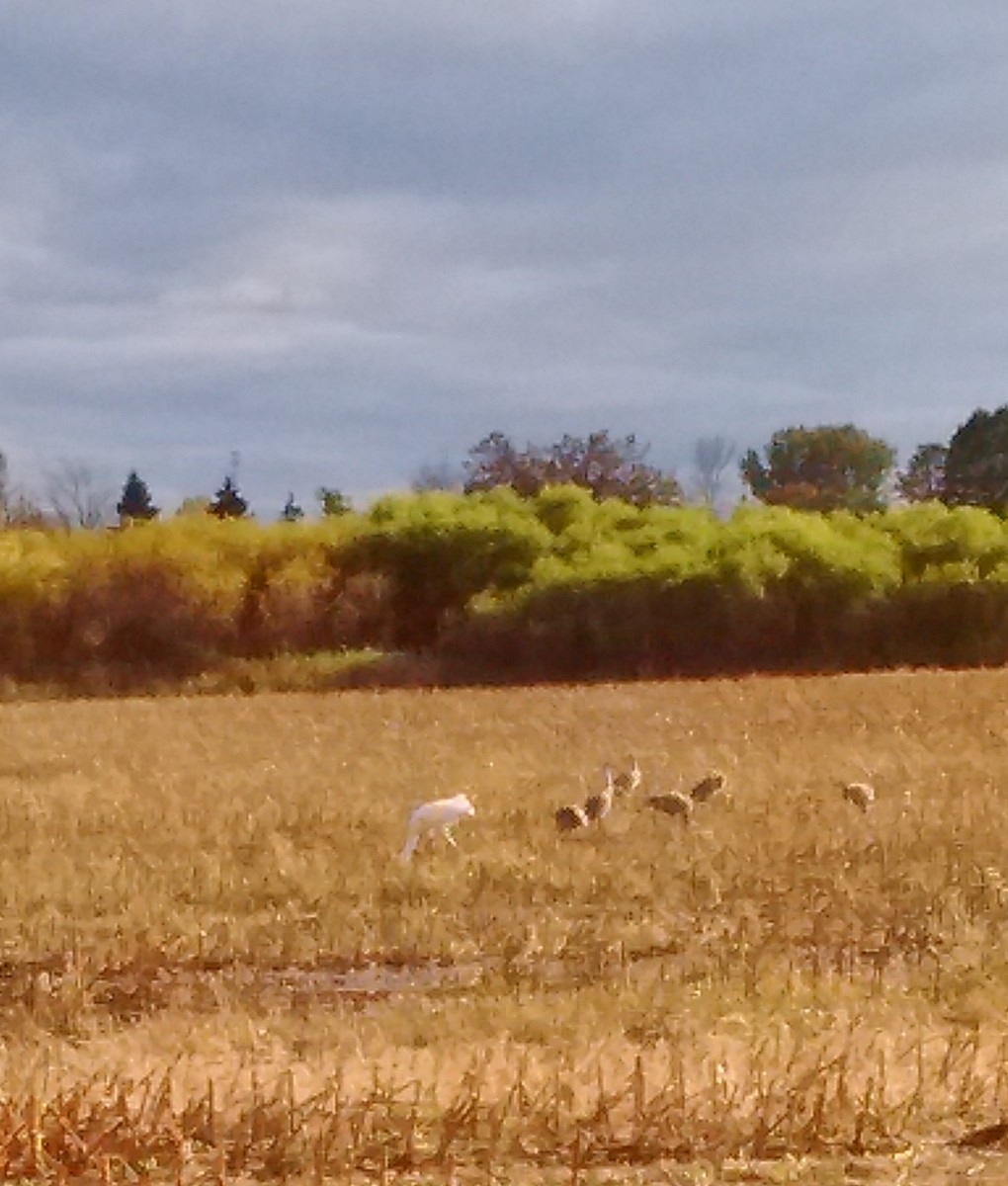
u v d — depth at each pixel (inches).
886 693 2369.6
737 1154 517.0
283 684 2901.1
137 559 3095.5
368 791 1432.1
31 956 870.4
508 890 994.1
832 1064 568.4
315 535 3309.5
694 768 1551.4
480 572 3265.3
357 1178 502.6
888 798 1318.9
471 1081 553.9
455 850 1112.8
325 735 1979.6
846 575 3097.9
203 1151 522.9
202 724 2160.4
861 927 885.2
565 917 927.7
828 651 3088.1
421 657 3031.5
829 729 1921.8
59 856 1112.8
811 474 6107.3
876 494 6048.2
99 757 1787.6
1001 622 3125.0
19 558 3065.9
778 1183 492.1
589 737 1883.6
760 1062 593.3
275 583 3154.5
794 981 751.1
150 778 1566.2
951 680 2583.7
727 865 1045.2
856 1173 499.5
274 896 984.9
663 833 1170.0
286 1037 692.1
